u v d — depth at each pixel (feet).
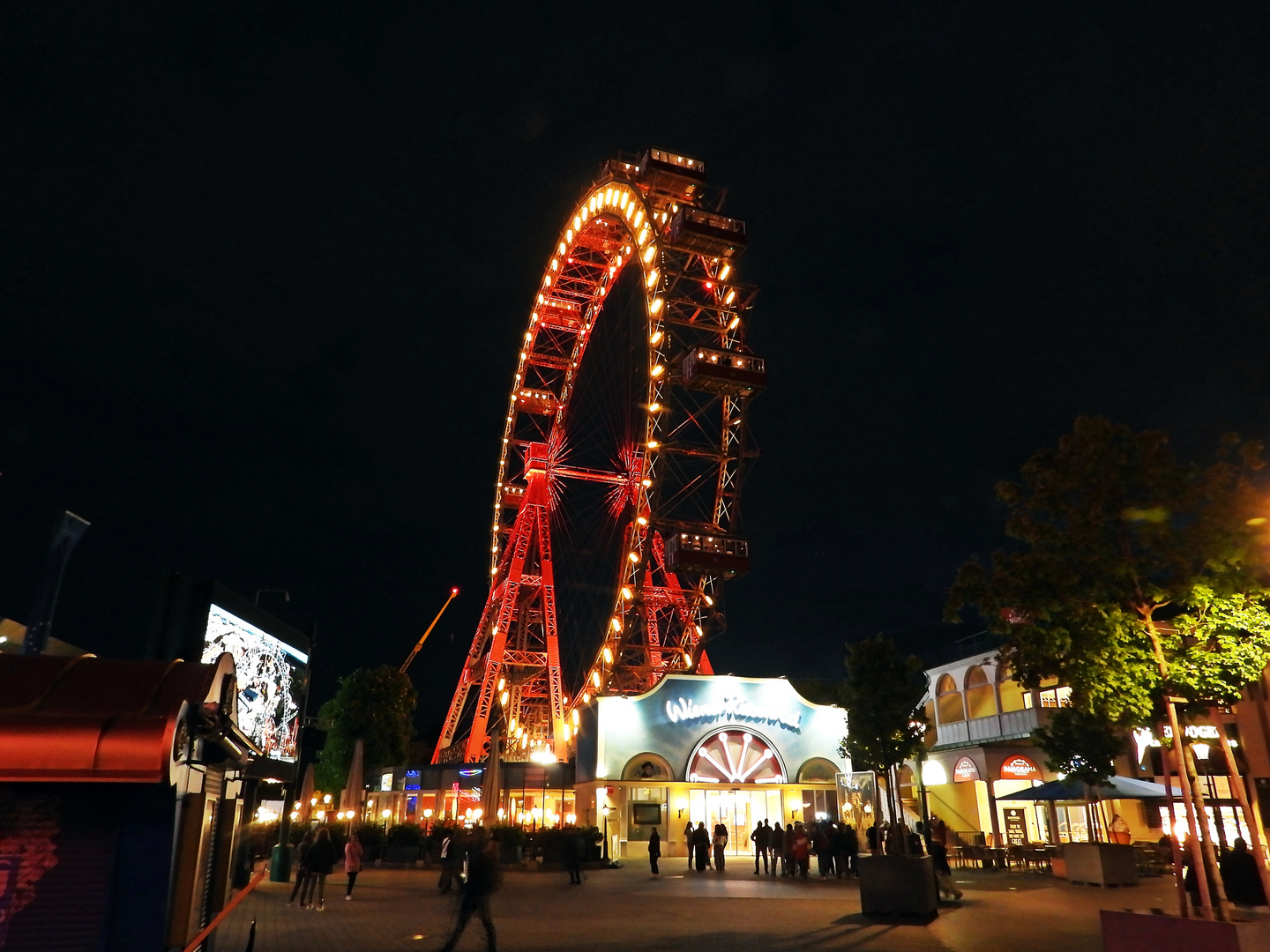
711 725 160.04
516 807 183.11
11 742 31.58
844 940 61.05
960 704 186.50
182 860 38.52
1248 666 48.57
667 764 156.46
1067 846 106.22
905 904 72.38
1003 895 91.76
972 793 174.40
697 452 210.59
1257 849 46.57
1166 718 52.54
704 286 224.33
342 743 221.05
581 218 259.80
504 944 59.21
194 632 76.69
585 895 92.73
